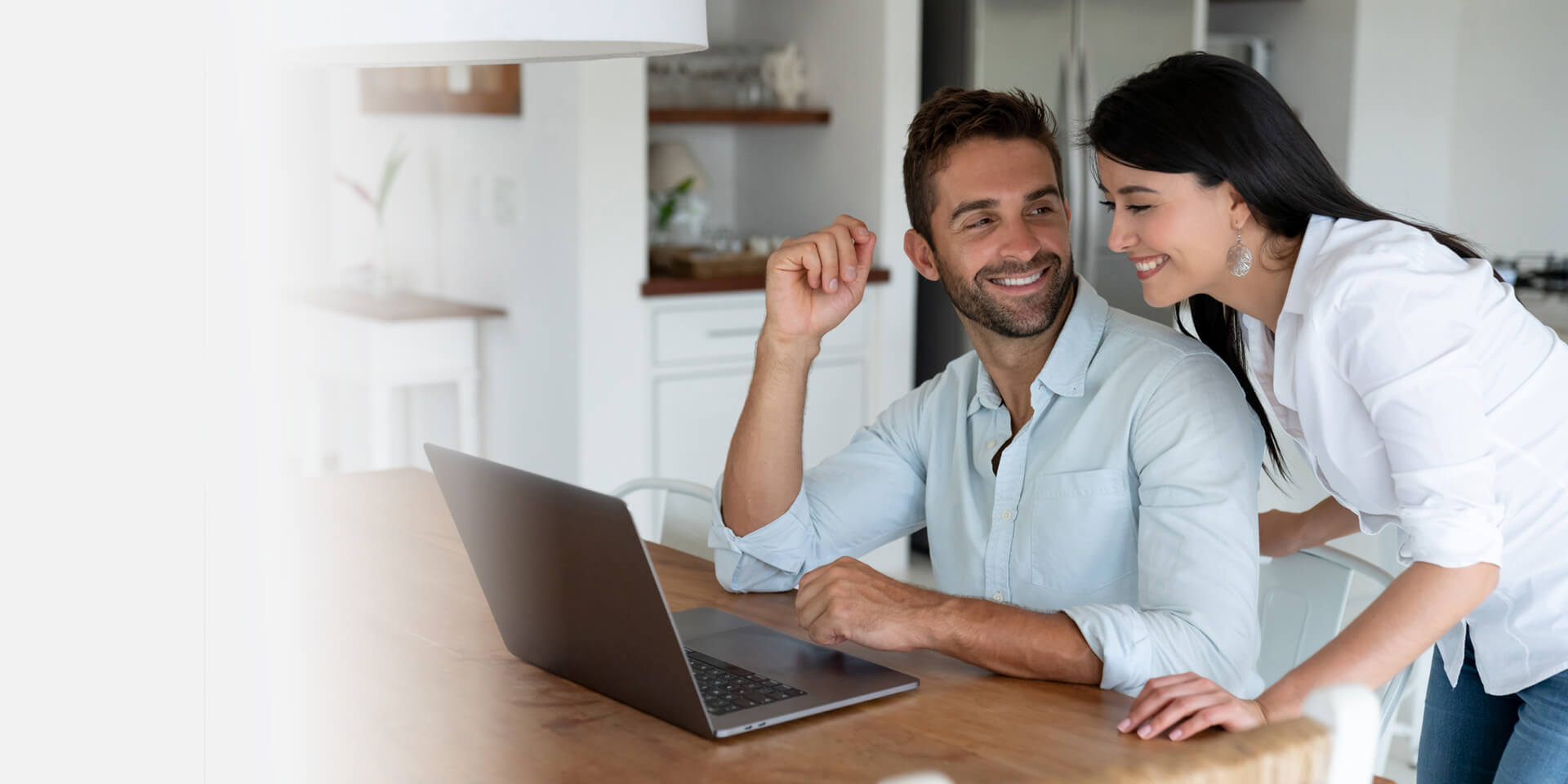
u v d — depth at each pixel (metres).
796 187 4.27
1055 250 1.49
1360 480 1.34
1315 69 4.96
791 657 1.31
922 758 1.05
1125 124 1.30
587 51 1.40
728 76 4.05
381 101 4.53
